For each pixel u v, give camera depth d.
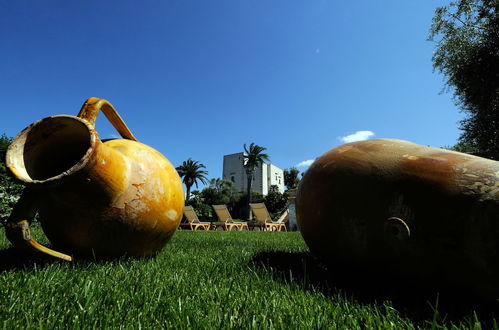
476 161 1.48
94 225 1.93
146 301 1.33
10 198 6.45
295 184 73.38
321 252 1.91
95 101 2.13
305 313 1.25
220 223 16.45
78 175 1.70
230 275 1.95
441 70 12.77
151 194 2.12
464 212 1.32
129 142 2.33
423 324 1.18
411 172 1.55
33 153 1.80
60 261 1.88
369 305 1.36
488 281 1.23
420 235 1.42
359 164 1.76
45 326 1.05
